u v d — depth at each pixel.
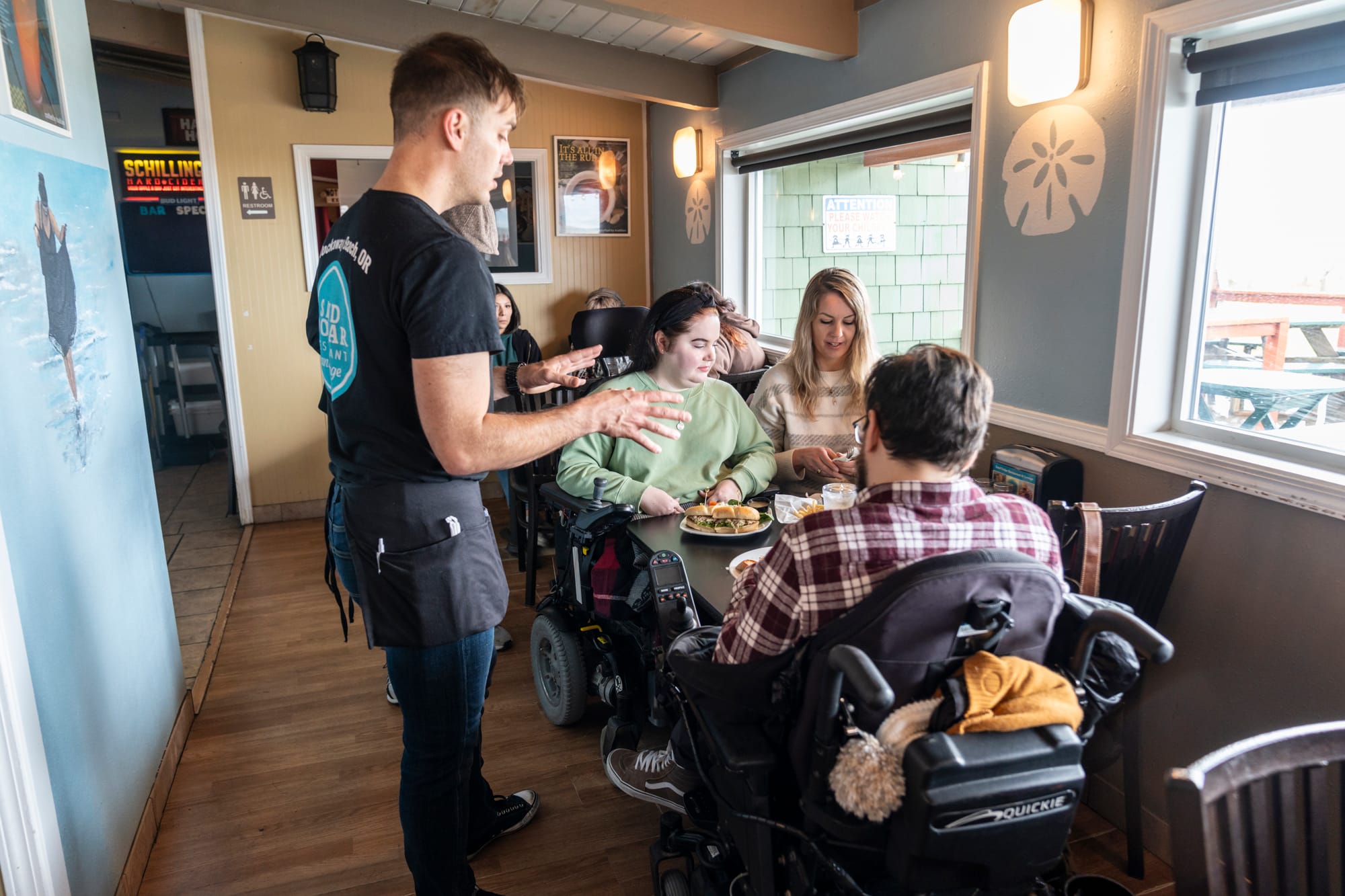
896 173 3.72
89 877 1.61
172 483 5.44
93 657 1.72
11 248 1.44
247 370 4.36
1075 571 1.62
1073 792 0.98
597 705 2.62
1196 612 1.81
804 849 1.18
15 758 1.31
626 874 1.90
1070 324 2.11
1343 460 1.58
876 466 1.14
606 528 2.04
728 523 2.01
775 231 4.04
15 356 1.44
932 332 3.84
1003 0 2.24
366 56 4.23
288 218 4.27
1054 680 1.02
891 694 0.89
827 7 2.83
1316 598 1.57
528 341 4.09
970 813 0.94
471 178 1.38
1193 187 1.85
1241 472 1.67
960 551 1.05
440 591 1.41
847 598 1.04
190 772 2.29
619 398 1.42
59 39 1.80
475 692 1.52
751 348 3.64
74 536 1.66
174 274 6.17
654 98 3.89
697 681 1.19
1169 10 1.75
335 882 1.88
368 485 1.38
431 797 1.53
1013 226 2.27
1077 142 2.03
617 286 4.96
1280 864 0.91
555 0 3.25
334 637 3.13
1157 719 1.91
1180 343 1.92
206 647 3.06
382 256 1.27
